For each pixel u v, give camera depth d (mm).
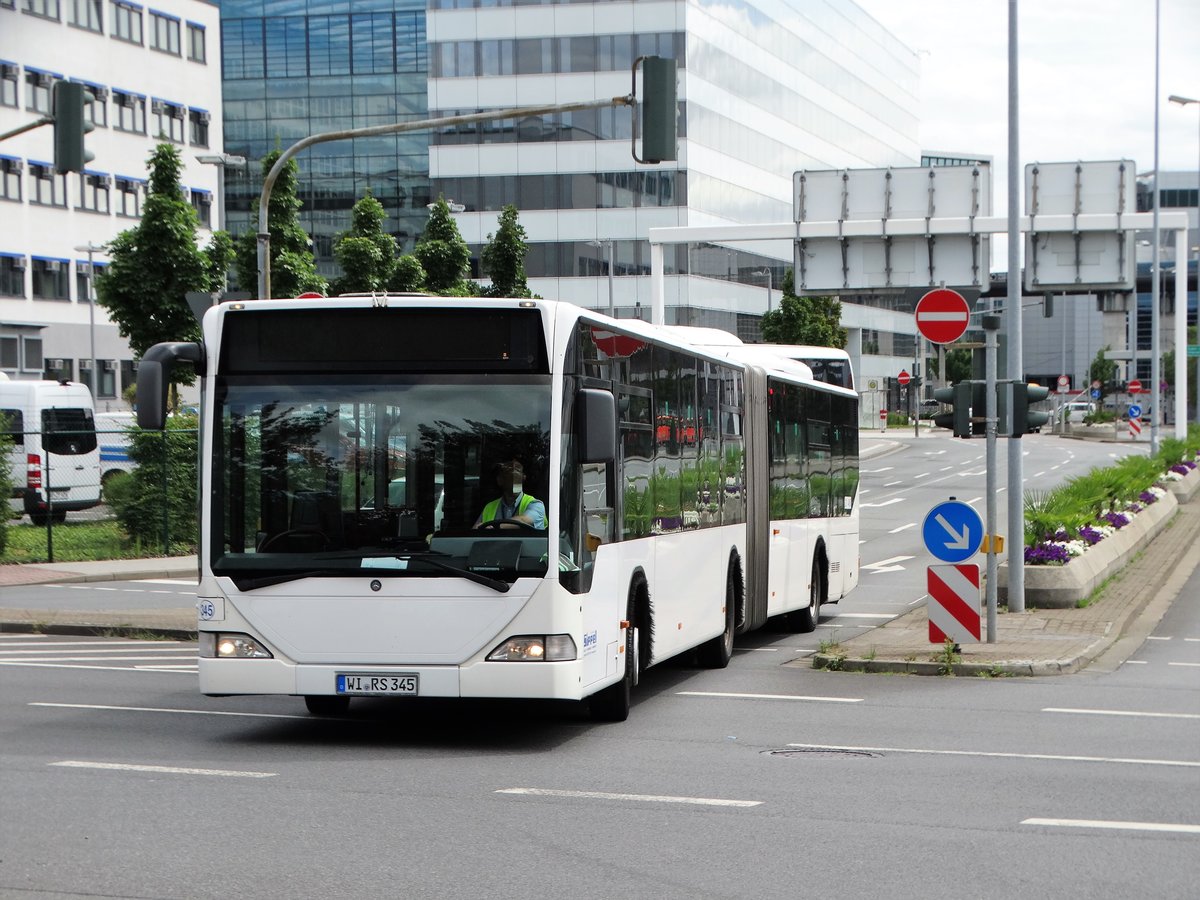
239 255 34562
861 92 110438
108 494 33625
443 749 11578
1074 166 38031
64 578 28484
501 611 11367
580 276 83062
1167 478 49125
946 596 17141
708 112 83750
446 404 11562
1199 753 11680
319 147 102438
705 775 10484
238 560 11570
